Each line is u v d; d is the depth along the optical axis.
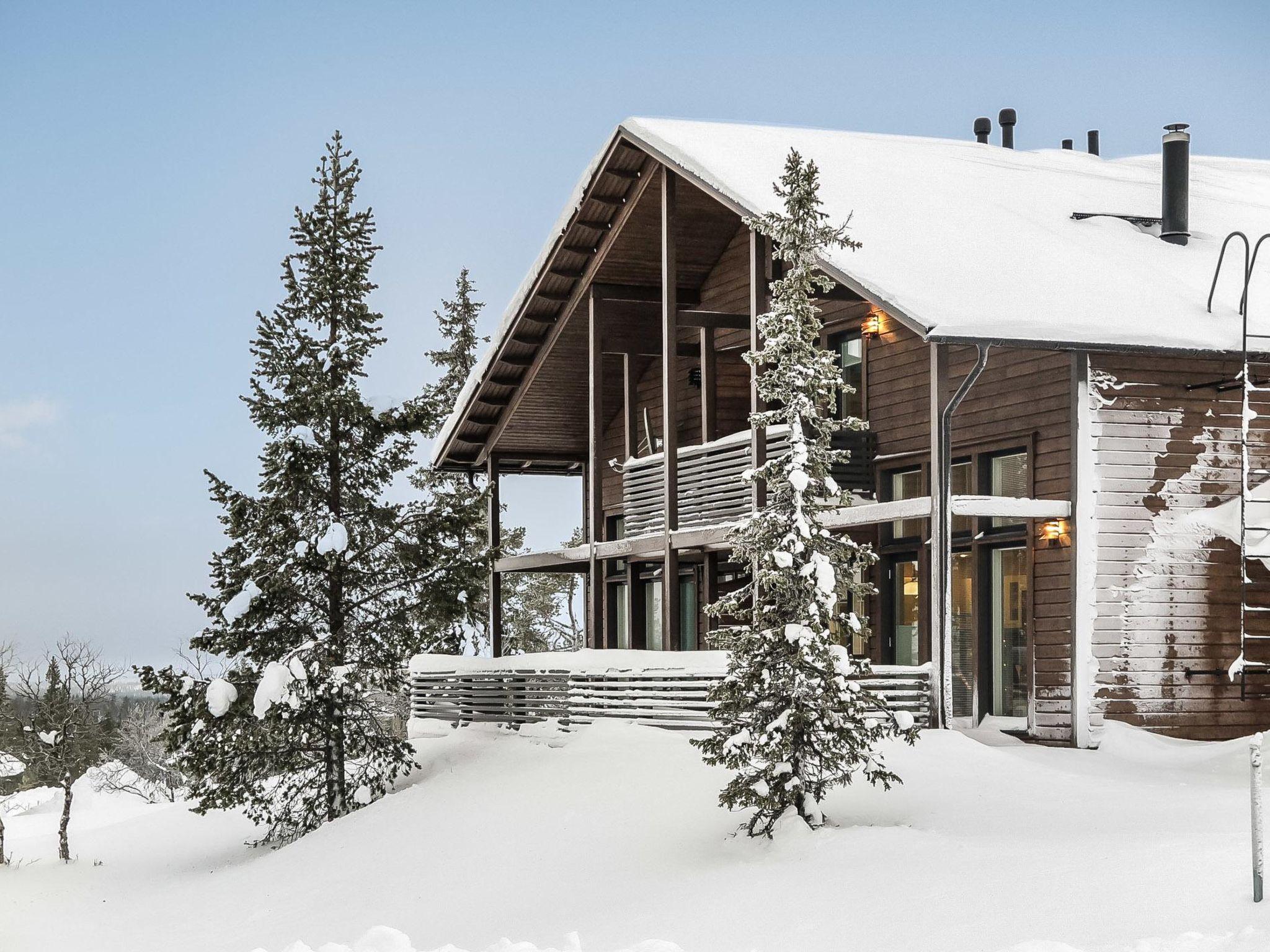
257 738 18.62
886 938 8.91
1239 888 8.33
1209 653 17.05
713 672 17.86
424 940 12.24
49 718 23.03
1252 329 17.03
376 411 20.31
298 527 19.53
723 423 25.06
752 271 18.97
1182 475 17.12
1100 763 15.40
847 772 12.66
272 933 13.85
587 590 30.03
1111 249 19.70
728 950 9.52
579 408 27.83
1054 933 8.29
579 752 17.94
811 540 12.58
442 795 17.78
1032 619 17.48
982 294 16.69
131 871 19.97
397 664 19.92
